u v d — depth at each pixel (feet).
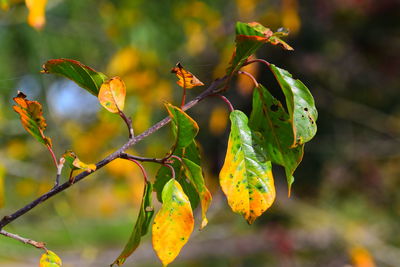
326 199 20.71
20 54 13.29
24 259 13.37
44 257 3.84
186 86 3.87
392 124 21.79
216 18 13.30
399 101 22.39
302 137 3.59
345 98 21.65
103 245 19.19
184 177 4.17
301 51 19.84
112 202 14.01
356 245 16.74
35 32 13.09
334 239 18.11
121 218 19.24
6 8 6.64
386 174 21.49
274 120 3.83
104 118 11.73
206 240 18.51
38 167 12.78
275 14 12.76
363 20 20.67
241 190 3.70
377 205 20.90
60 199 13.19
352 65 21.35
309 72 20.17
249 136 3.81
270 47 19.15
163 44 13.44
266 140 3.84
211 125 13.15
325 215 19.62
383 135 22.50
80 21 14.02
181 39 13.83
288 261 17.97
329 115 21.72
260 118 3.87
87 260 15.30
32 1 5.38
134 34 12.30
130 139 3.82
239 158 3.74
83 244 15.90
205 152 19.39
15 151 12.46
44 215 13.93
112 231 19.53
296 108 3.61
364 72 21.76
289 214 19.60
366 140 22.33
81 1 13.82
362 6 20.01
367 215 20.24
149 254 16.85
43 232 15.66
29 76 13.35
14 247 13.30
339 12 20.07
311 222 19.19
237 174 3.71
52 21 13.69
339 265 16.89
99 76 3.94
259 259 18.11
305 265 17.84
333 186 20.99
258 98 3.87
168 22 13.64
